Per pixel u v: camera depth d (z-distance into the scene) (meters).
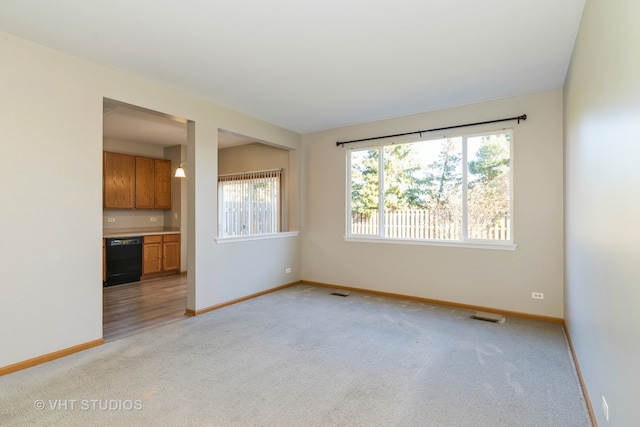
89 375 2.44
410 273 4.59
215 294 4.12
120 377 2.41
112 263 5.48
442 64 3.03
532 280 3.76
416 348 2.93
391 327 3.47
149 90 3.41
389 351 2.87
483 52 2.80
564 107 3.41
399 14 2.25
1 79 2.46
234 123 4.39
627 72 1.28
